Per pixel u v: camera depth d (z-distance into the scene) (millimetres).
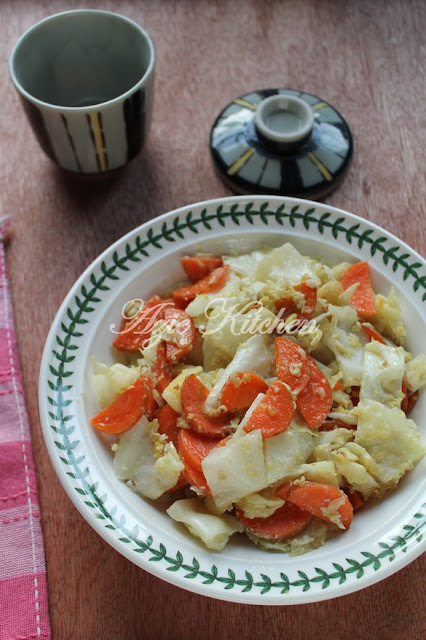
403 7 603
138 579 426
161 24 598
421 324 442
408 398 437
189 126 558
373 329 448
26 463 454
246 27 597
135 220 523
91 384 433
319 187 518
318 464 407
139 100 498
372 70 576
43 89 535
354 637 413
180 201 529
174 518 404
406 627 414
